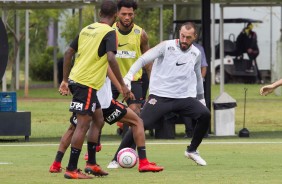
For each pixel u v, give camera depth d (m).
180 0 74.25
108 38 28.73
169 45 33.06
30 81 129.25
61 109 73.44
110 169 32.34
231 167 33.59
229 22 109.12
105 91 30.47
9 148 43.09
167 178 29.27
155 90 33.34
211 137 50.16
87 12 114.88
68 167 29.14
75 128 30.25
